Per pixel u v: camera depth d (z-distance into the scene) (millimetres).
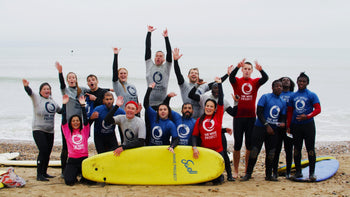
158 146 5664
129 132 5664
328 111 16859
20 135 12523
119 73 6535
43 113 5723
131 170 5570
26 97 19312
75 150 5582
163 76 6398
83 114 5652
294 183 5824
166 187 5414
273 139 5828
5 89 21328
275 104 5758
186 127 5867
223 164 5531
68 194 4988
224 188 5426
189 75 6461
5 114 15625
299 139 5902
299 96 5812
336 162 6926
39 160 5777
